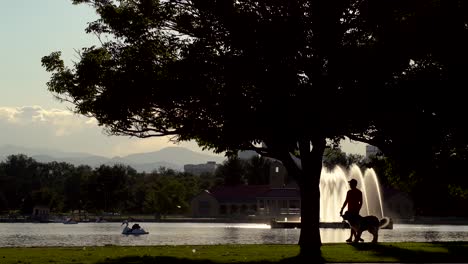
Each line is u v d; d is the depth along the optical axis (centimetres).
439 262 2370
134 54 2916
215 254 2711
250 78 2617
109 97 2855
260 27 2577
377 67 2653
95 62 2966
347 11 2823
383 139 3036
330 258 2475
